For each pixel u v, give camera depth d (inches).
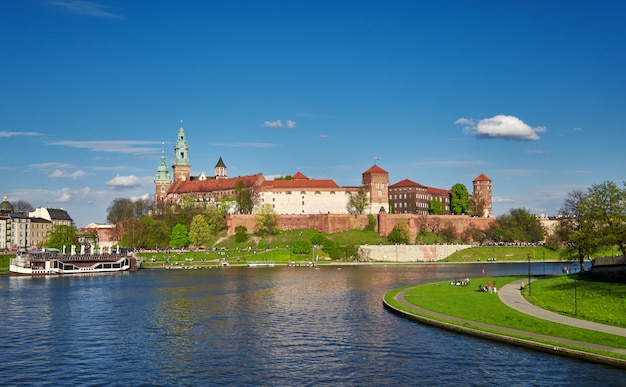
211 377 2449.6
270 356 2751.0
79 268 7470.5
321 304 4276.6
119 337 3191.4
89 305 4340.6
